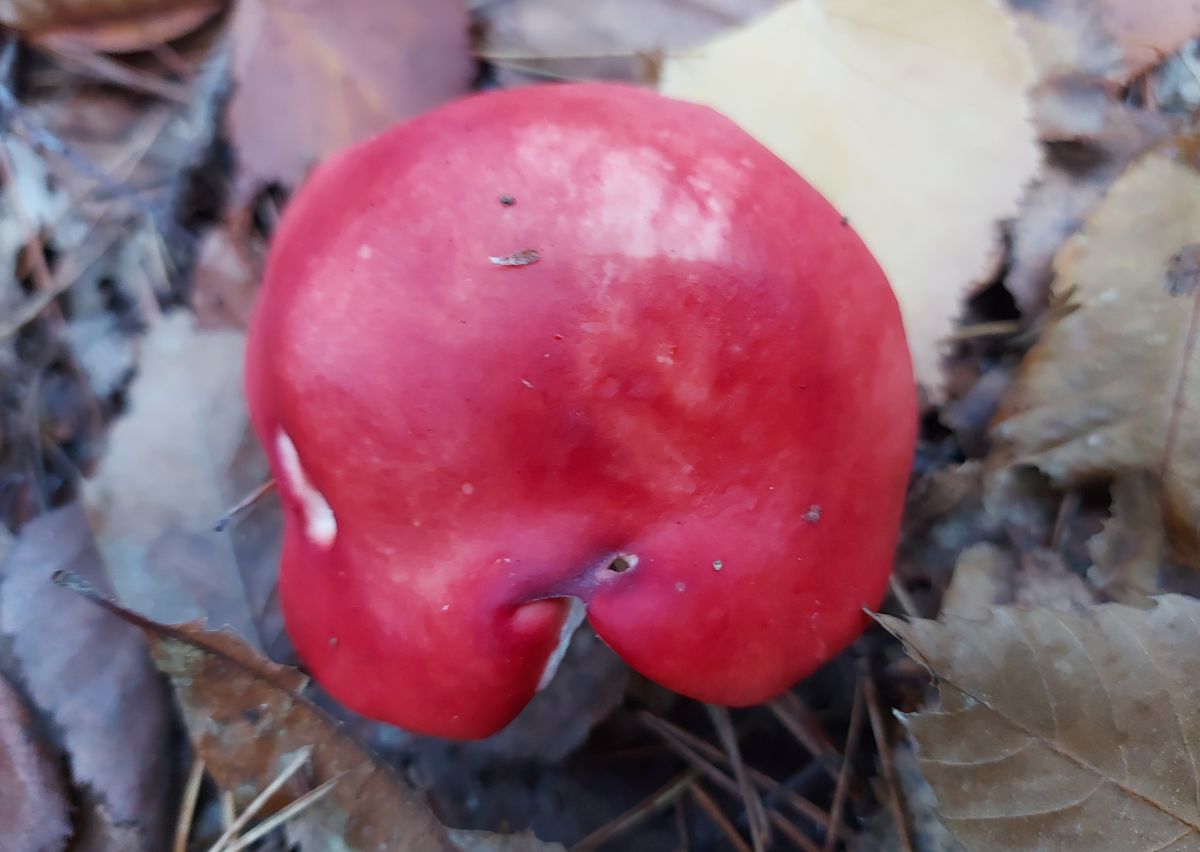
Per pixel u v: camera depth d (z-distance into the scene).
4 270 0.16
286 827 0.12
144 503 0.14
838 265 0.09
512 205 0.09
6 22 0.16
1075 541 0.13
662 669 0.10
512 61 0.17
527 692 0.11
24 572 0.13
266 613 0.14
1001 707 0.10
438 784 0.13
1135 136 0.15
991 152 0.14
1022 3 0.16
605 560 0.10
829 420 0.09
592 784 0.14
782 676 0.10
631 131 0.09
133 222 0.16
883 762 0.13
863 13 0.15
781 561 0.10
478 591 0.10
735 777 0.13
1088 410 0.13
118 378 0.16
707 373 0.09
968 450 0.14
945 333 0.14
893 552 0.11
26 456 0.15
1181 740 0.10
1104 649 0.10
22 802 0.12
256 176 0.16
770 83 0.15
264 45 0.16
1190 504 0.12
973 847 0.10
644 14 0.17
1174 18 0.16
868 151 0.15
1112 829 0.10
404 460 0.09
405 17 0.16
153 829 0.12
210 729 0.11
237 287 0.16
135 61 0.17
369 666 0.10
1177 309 0.13
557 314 0.09
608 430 0.09
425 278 0.09
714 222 0.09
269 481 0.14
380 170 0.09
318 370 0.09
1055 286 0.14
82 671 0.13
